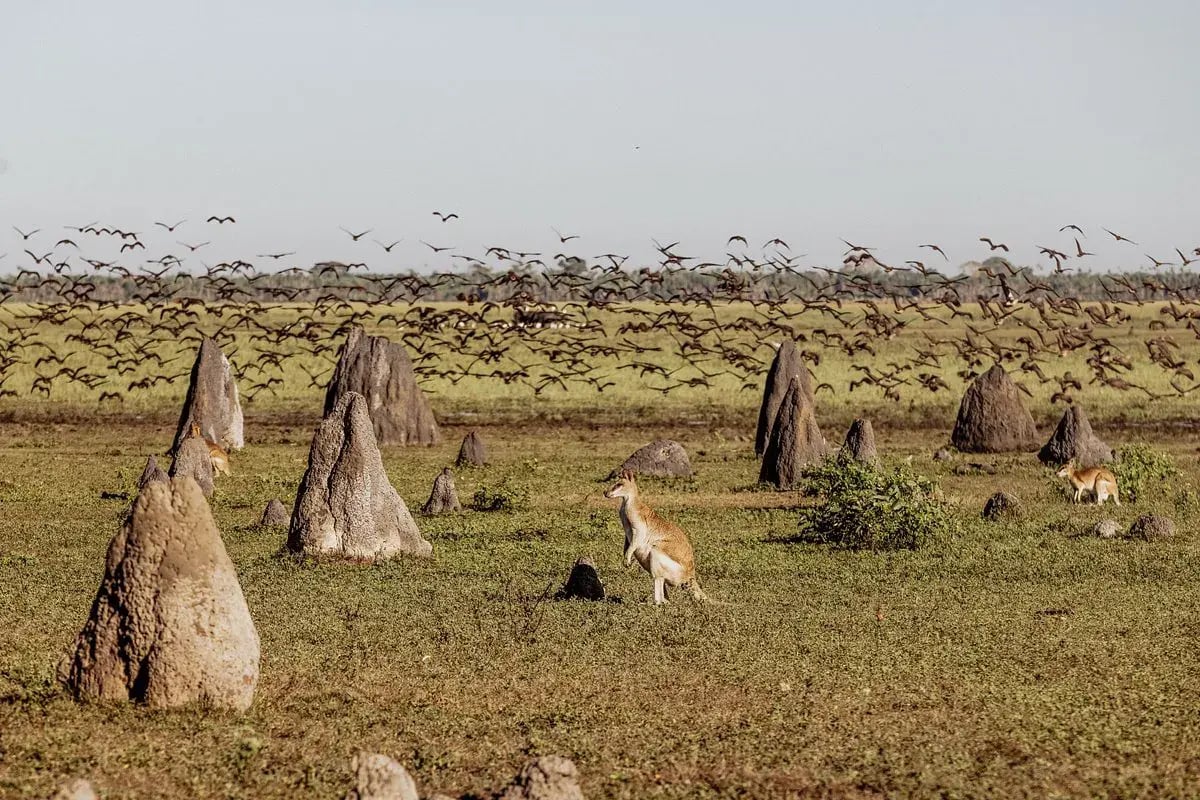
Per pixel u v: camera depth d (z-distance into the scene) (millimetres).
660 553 36344
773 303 84625
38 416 103125
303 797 20828
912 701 26562
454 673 28812
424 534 50688
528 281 77312
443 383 127312
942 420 102062
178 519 25016
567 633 32625
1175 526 51219
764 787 21484
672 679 28344
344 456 44062
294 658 29953
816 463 64625
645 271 70875
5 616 34438
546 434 95125
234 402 84438
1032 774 22109
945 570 42469
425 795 20734
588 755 23078
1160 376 130875
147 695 24906
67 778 21125
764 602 37000
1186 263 53750
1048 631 33125
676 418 105188
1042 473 69688
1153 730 24609
